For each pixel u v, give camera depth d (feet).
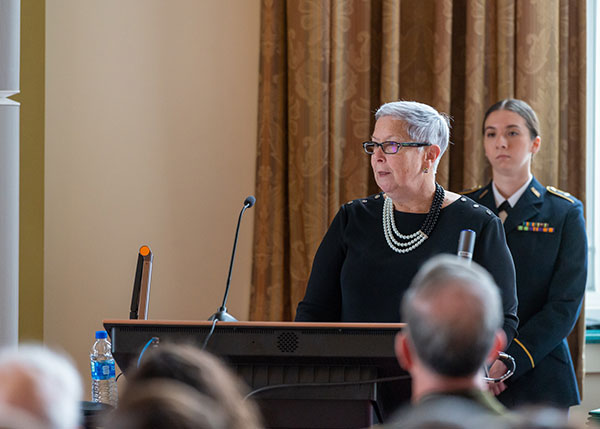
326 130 26.07
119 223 27.48
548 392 21.84
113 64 27.37
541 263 22.63
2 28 22.02
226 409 7.41
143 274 17.67
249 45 27.71
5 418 6.60
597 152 30.04
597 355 27.66
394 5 26.22
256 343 13.34
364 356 13.12
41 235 27.09
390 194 17.70
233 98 27.68
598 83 29.89
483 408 8.97
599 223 30.22
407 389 13.79
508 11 26.45
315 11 25.88
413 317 9.37
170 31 27.50
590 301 29.84
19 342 26.89
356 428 13.30
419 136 17.46
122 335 13.62
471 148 26.35
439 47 26.32
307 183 26.03
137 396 6.73
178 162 27.58
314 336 13.25
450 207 17.76
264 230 26.50
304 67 25.93
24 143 26.96
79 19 27.25
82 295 27.35
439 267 9.71
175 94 27.55
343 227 18.47
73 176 27.30
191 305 27.61
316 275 18.57
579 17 27.02
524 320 22.53
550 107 26.58
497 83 26.78
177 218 27.61
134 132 27.48
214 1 27.58
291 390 13.38
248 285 27.68
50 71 27.14
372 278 17.56
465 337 9.05
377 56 27.04
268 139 26.40
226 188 27.73
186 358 7.98
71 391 7.27
